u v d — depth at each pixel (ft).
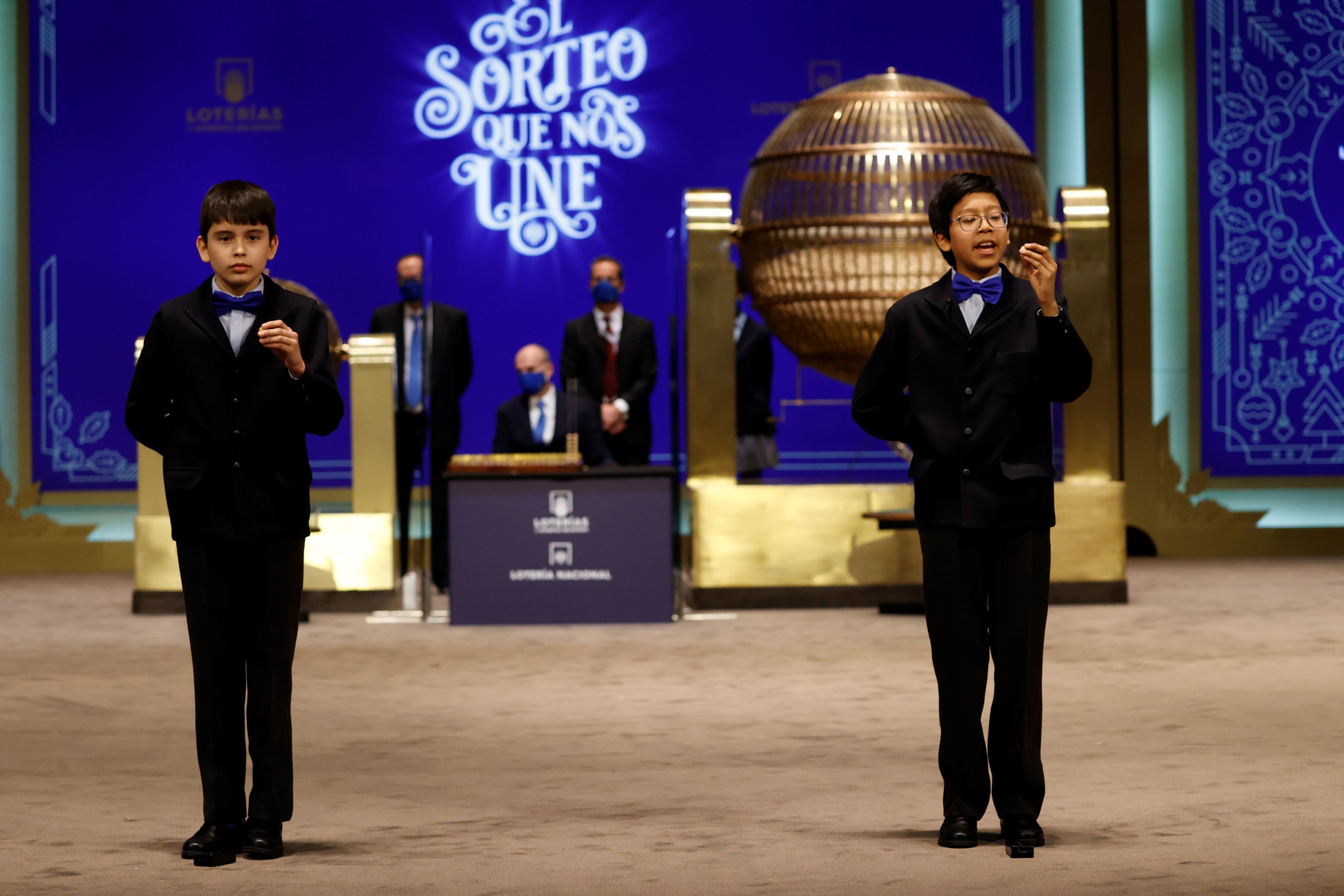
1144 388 41.78
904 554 29.45
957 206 12.14
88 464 40.60
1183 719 17.95
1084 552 29.76
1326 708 18.58
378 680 21.76
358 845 12.34
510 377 40.73
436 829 12.95
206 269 40.55
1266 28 41.60
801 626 27.37
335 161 40.47
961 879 10.91
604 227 40.73
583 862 11.65
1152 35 41.39
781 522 29.68
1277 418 41.93
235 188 12.12
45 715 19.11
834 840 12.32
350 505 40.11
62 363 40.45
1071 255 30.25
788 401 34.45
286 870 11.50
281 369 11.93
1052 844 11.98
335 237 40.50
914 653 23.88
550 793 14.47
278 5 40.45
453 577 27.94
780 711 19.04
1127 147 41.47
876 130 29.68
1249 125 41.68
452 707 19.58
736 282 31.68
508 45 40.63
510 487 27.96
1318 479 41.88
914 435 12.13
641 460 33.19
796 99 40.91
